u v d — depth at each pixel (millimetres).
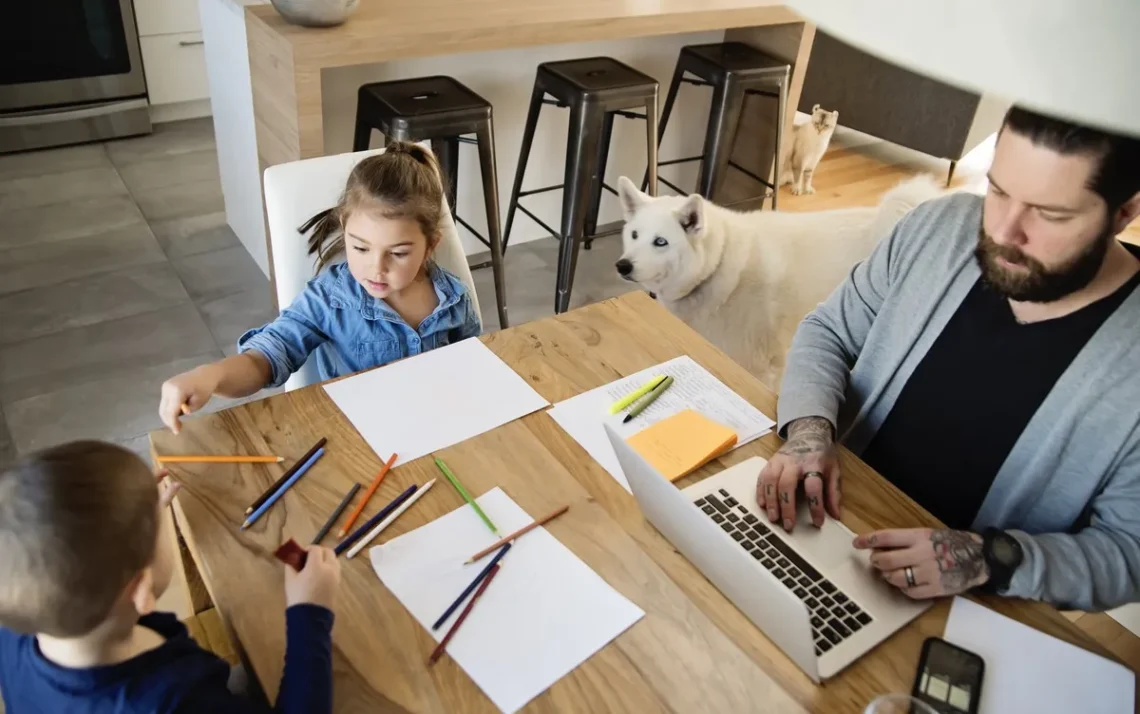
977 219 1154
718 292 2514
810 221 2664
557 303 2797
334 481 1047
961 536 955
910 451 1233
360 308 1385
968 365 1144
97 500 708
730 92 2891
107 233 2998
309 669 751
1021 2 234
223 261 2896
